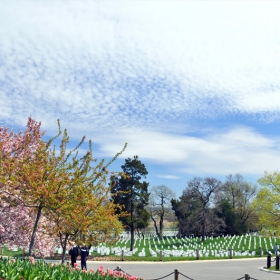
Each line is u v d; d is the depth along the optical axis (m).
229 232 73.81
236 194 83.56
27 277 9.21
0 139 17.22
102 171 14.89
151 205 86.06
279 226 41.44
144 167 45.69
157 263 30.25
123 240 64.06
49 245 19.44
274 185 42.91
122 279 11.41
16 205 15.53
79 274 10.65
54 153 14.73
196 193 68.31
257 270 25.89
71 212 13.98
